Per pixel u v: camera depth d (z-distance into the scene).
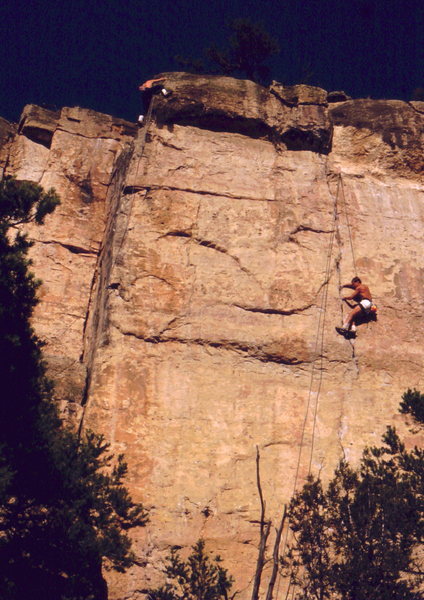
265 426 17.47
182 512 16.31
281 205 20.41
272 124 21.47
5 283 14.23
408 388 17.23
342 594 13.86
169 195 20.03
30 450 13.55
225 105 21.31
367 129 22.34
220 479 16.77
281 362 18.31
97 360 17.78
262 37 26.94
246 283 19.12
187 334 18.28
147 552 15.81
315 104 21.88
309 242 19.95
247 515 16.45
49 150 24.19
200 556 14.69
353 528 14.48
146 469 16.62
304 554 14.72
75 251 22.17
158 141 20.86
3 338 13.96
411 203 21.33
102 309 19.08
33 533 13.68
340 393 18.11
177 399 17.48
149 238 19.36
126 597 15.38
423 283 19.98
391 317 19.30
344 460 17.28
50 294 21.19
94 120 24.52
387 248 20.31
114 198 21.95
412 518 14.10
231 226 19.86
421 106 22.89
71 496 13.84
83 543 13.65
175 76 21.61
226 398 17.67
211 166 20.70
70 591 13.40
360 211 20.75
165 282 18.84
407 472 15.52
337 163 21.64
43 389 14.88
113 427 16.98
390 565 13.77
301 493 15.22
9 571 13.41
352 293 19.42
